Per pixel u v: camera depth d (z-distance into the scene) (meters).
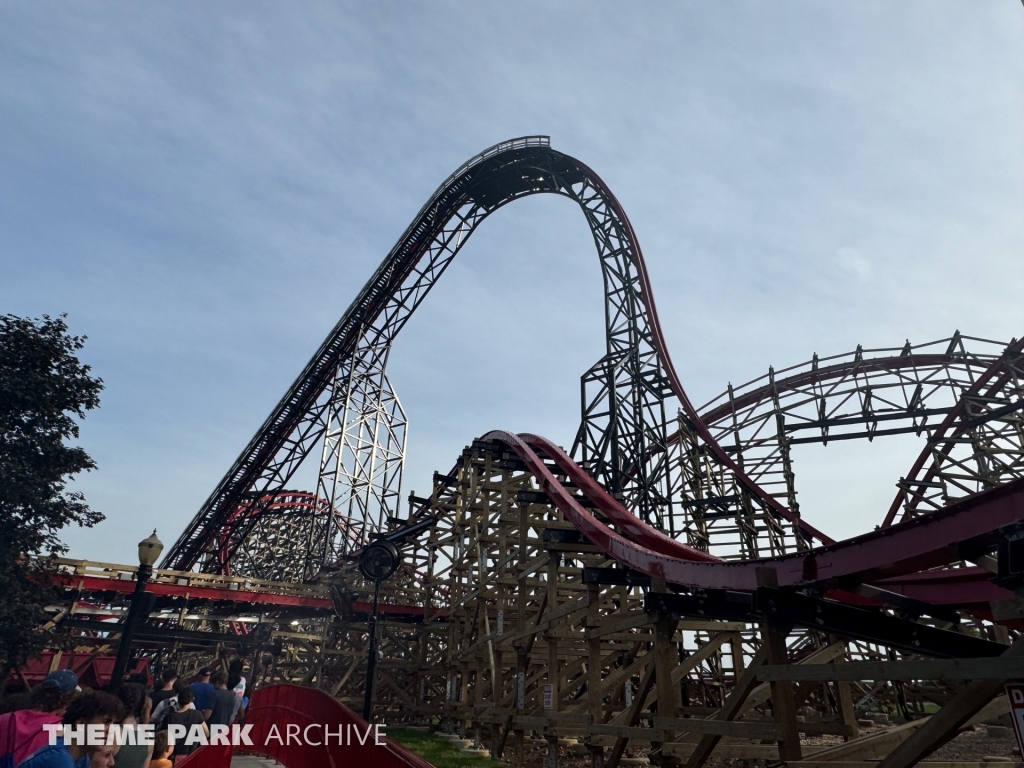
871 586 9.16
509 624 20.84
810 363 32.00
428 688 28.61
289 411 44.56
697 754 9.66
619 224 35.88
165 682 9.19
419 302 47.22
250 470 45.00
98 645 30.52
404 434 44.66
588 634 13.32
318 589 33.81
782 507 28.23
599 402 32.31
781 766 7.92
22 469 22.56
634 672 13.45
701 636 18.94
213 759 8.65
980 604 9.43
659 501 29.95
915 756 6.57
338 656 30.53
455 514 26.45
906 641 7.93
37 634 23.39
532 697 16.56
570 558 18.34
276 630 31.48
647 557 12.82
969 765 9.19
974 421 23.97
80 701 4.47
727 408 34.66
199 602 32.84
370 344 45.47
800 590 9.30
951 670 6.28
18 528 22.56
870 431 28.52
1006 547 6.71
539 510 20.70
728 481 30.69
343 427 41.31
